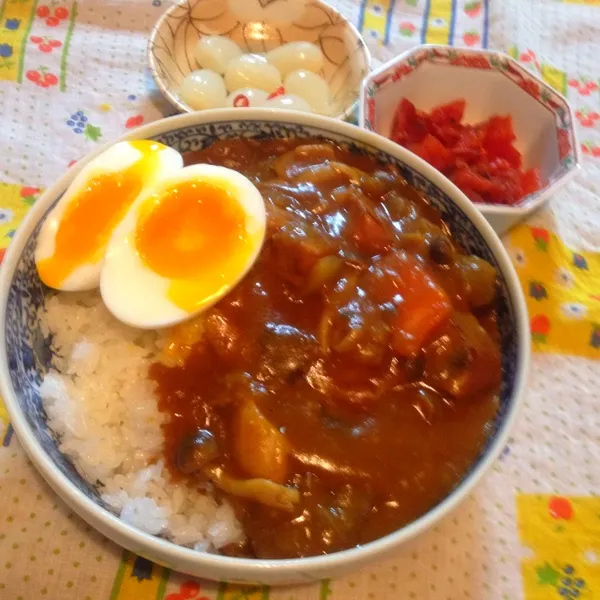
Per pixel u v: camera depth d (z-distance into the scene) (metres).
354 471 0.19
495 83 0.32
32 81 0.31
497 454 0.18
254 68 0.32
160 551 0.17
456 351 0.20
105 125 0.31
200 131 0.23
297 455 0.19
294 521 0.18
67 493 0.17
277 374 0.20
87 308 0.22
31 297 0.21
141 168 0.22
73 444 0.20
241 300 0.21
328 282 0.21
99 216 0.22
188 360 0.21
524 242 0.29
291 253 0.21
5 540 0.21
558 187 0.28
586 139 0.33
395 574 0.22
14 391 0.18
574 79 0.35
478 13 0.37
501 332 0.21
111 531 0.17
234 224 0.21
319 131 0.23
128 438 0.20
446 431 0.20
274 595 0.21
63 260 0.21
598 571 0.22
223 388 0.20
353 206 0.22
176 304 0.20
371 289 0.21
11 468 0.22
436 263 0.21
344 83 0.33
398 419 0.20
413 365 0.20
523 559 0.22
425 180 0.23
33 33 0.33
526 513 0.23
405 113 0.32
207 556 0.17
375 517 0.19
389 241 0.22
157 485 0.20
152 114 0.31
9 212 0.28
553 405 0.26
